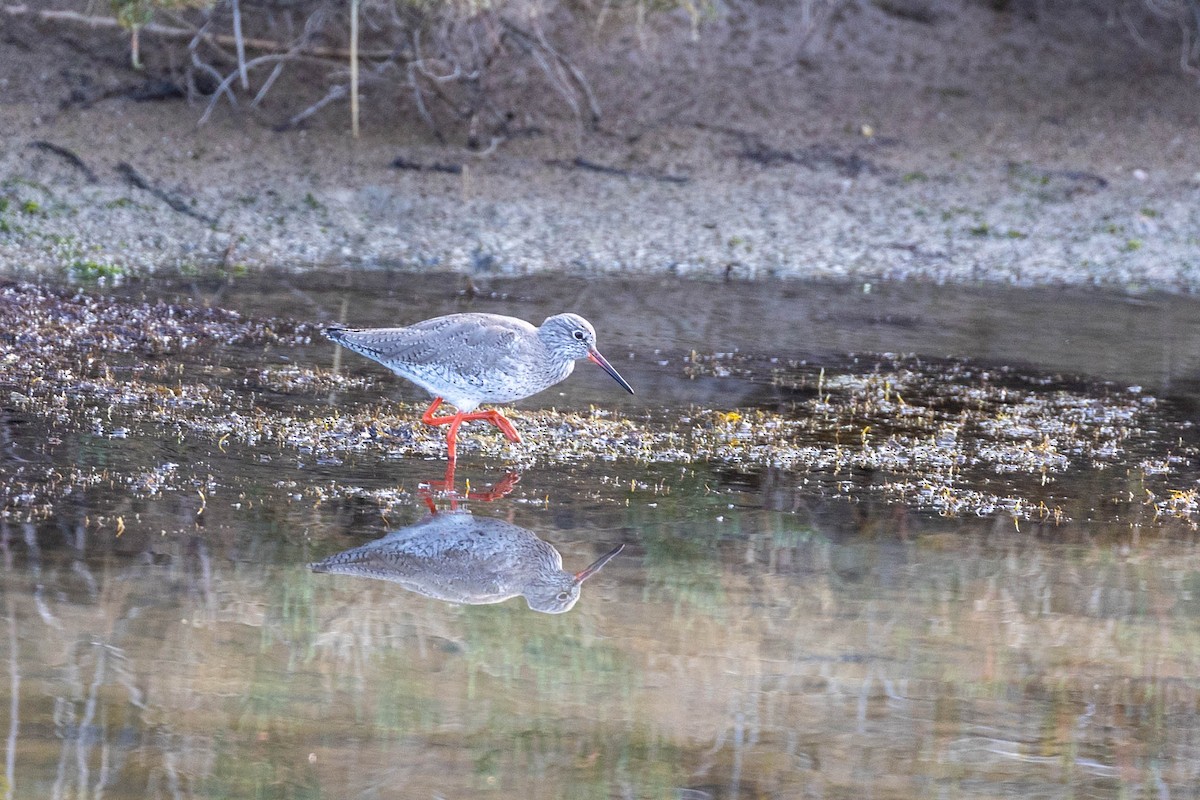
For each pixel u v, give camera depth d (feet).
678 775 22.66
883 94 84.38
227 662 25.61
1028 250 70.18
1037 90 86.38
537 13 76.59
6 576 28.17
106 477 34.50
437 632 27.45
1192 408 47.80
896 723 24.75
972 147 80.43
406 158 73.31
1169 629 29.09
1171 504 37.24
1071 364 53.16
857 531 34.30
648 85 82.12
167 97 74.79
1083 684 26.50
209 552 30.35
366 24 79.92
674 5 77.51
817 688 25.91
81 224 63.36
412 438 39.96
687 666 26.53
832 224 71.87
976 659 27.37
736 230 70.38
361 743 23.17
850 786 22.57
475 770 22.53
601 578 30.50
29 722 23.06
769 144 78.79
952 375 51.13
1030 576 31.76
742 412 45.06
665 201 73.00
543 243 67.31
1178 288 66.33
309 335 51.21
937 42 88.02
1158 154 80.69
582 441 40.75
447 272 63.05
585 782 22.35
